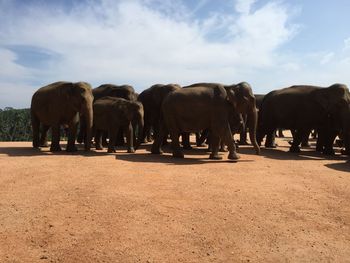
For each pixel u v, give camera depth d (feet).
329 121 47.91
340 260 14.39
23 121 100.94
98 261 14.10
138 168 32.37
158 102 58.34
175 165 34.30
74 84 46.14
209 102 39.45
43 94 48.47
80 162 35.83
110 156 41.42
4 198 21.98
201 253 14.84
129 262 14.03
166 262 14.05
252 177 28.55
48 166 33.19
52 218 18.56
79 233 16.69
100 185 25.21
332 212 19.99
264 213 19.58
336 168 34.04
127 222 18.02
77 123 47.60
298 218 18.97
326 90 47.52
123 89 61.16
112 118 46.78
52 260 14.17
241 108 39.27
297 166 34.91
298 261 14.26
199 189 24.23
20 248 15.19
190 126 40.75
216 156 40.01
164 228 17.31
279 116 53.01
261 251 15.08
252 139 41.98
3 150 48.47
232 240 16.11
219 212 19.60
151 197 22.22
